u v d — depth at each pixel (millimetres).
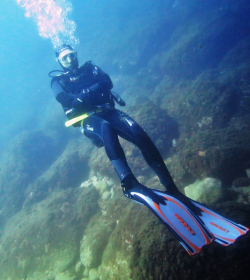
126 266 4090
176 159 5629
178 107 8859
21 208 11336
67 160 11078
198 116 7832
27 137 14969
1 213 11438
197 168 4770
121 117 2721
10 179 12969
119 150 2240
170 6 23688
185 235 1632
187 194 4574
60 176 10734
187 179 5070
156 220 3004
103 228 5801
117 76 20266
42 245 6727
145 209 4633
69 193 8562
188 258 2242
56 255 6340
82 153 11391
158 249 2484
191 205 2105
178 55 14477
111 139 2289
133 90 16703
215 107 7641
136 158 7484
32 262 6605
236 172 4359
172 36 18281
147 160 2463
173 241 2463
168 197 1953
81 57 24344
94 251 5367
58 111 18516
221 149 4496
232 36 13312
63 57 3213
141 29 20406
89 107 2793
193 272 2166
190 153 5016
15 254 7004
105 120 2666
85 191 7883
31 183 12297
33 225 7480
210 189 3951
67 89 3229
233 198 3805
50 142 15703
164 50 18453
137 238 2928
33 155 14148
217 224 1808
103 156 8461
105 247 5297
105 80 3016
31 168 13516
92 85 3102
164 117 8359
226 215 2613
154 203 1841
